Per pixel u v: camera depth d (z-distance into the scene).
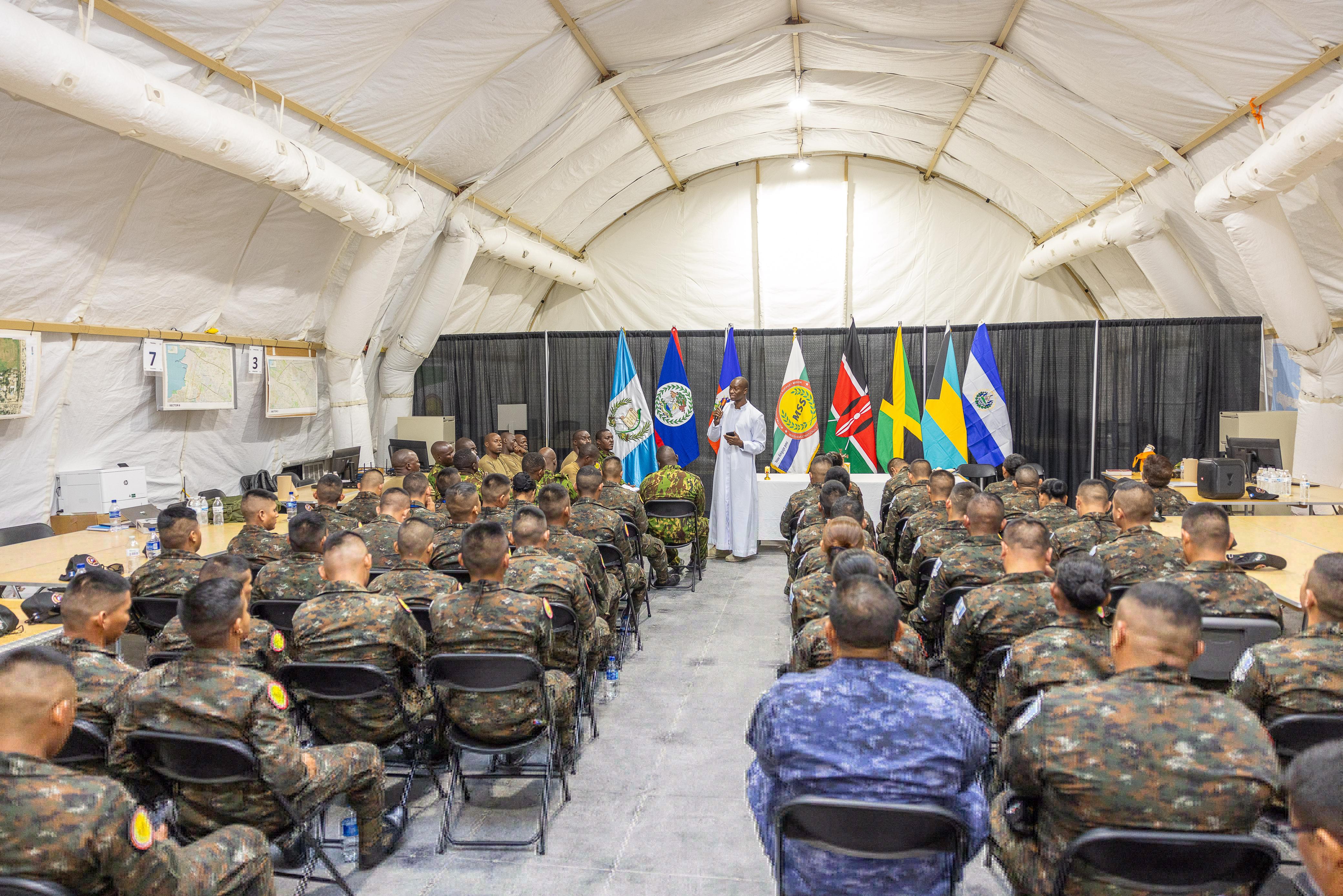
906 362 8.75
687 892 2.57
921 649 2.54
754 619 5.78
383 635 2.77
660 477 6.64
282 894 2.57
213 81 4.68
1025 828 1.81
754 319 11.38
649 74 7.27
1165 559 3.38
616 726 3.91
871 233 11.09
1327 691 2.10
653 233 11.52
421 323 8.64
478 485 6.21
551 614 2.97
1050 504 5.10
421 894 2.57
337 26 4.80
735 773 3.41
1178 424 8.59
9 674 1.51
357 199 5.74
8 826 1.47
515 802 3.18
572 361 9.41
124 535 5.01
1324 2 4.48
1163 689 1.61
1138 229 7.86
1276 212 5.96
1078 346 8.75
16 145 4.29
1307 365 6.88
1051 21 5.92
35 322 5.18
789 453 8.78
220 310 6.66
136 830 1.59
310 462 7.50
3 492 5.25
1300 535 4.79
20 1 3.55
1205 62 5.47
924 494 5.36
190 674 2.15
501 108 6.72
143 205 5.27
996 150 8.95
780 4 6.71
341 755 2.55
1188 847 1.49
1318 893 0.98
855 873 1.70
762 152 10.80
